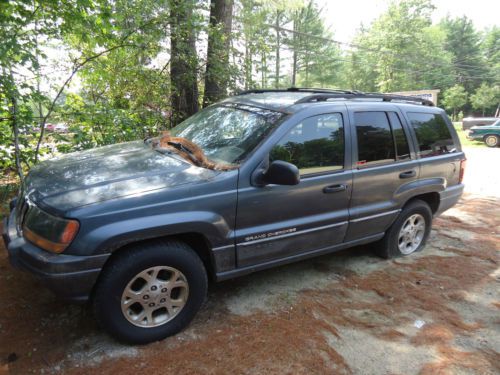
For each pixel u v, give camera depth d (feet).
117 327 8.52
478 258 14.98
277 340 9.33
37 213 8.33
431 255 15.05
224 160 10.08
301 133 10.69
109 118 20.12
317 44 132.77
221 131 11.32
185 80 27.78
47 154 20.85
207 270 10.29
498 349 9.55
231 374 8.14
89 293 8.14
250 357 8.68
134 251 8.47
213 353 8.76
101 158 10.66
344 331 9.89
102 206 8.01
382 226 13.25
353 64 169.27
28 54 15.61
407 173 13.25
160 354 8.66
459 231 18.01
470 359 9.11
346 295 11.71
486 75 195.31
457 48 204.33
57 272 7.72
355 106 12.09
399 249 14.53
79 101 20.81
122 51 22.22
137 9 21.98
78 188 8.58
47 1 15.75
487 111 202.90
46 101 18.16
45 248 7.98
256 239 10.02
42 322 9.61
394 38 133.49
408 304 11.39
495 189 27.55
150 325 8.96
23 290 10.91
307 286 12.14
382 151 12.62
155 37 23.39
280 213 10.34
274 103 11.64
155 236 8.48
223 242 9.50
